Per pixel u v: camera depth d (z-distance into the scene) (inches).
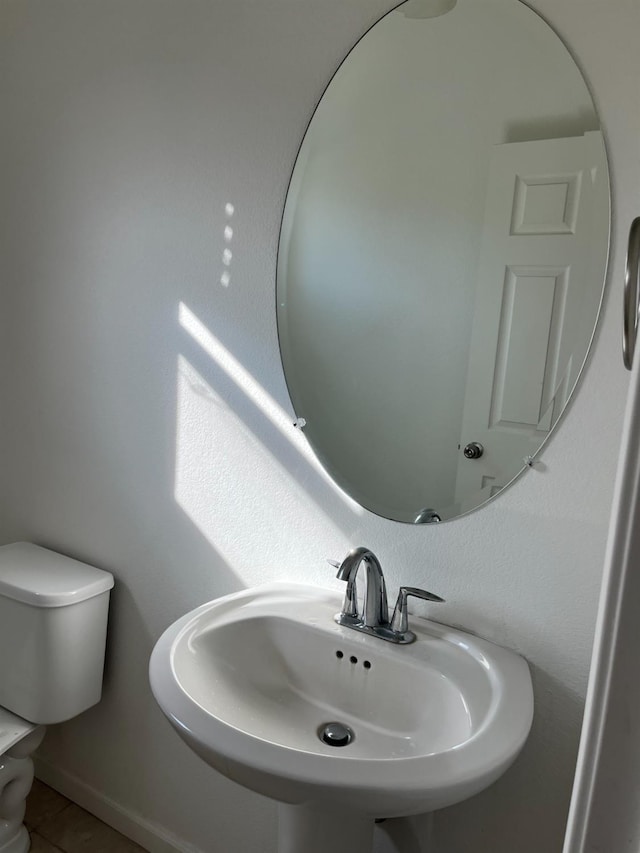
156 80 62.0
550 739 48.0
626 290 23.3
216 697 48.0
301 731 49.2
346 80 52.1
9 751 69.5
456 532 50.7
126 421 69.4
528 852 49.9
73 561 74.8
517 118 45.4
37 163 71.5
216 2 57.4
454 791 35.3
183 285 63.3
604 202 42.5
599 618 17.3
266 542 61.5
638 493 16.1
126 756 75.4
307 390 57.0
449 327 49.7
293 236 56.2
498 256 47.1
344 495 56.1
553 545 46.6
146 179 64.1
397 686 47.9
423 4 48.3
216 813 68.7
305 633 51.8
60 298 72.3
